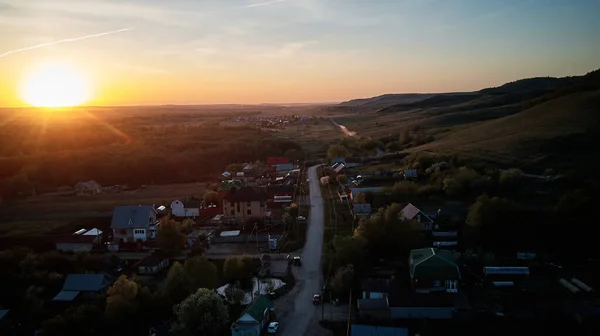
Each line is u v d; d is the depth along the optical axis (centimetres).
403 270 8056
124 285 7019
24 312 7188
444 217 10162
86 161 17950
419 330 6238
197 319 6344
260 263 8756
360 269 8025
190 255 9369
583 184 10956
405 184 12106
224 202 11600
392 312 6650
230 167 18600
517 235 8706
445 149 16050
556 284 7306
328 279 8031
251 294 7581
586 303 6675
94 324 6725
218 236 10244
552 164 12594
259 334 6275
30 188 15688
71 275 7994
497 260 8119
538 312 6391
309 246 9588
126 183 17300
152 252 9494
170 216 12169
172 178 17925
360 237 8431
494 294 7038
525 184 11456
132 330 6675
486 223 8969
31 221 12138
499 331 6109
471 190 11662
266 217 11419
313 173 17112
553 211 9312
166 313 7050
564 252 8288
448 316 6544
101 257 9031
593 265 7869
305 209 12131
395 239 8712
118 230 10300
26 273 8225
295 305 7162
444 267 7206
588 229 8656
